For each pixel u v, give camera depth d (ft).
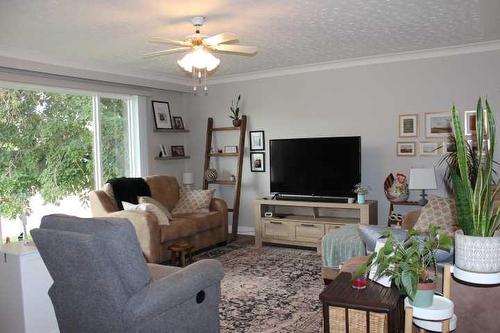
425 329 6.28
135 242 6.95
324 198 18.47
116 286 6.76
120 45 14.14
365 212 16.51
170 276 7.68
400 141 17.31
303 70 19.22
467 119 15.99
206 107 22.21
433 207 12.82
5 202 15.11
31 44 13.66
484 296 6.71
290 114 19.80
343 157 17.71
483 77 15.66
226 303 11.71
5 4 9.82
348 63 18.04
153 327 7.23
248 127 21.01
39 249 7.25
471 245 5.92
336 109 18.65
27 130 15.87
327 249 11.98
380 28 12.81
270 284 13.29
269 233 18.51
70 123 17.42
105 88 18.11
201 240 17.58
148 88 20.26
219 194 22.26
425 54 16.53
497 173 15.28
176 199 19.43
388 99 17.48
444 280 6.68
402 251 6.48
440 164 16.53
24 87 15.53
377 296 6.82
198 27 12.03
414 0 10.36
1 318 9.44
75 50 14.66
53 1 9.73
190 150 22.90
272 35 13.39
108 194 16.48
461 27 12.95
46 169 16.48
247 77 20.72
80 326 7.43
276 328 10.07
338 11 11.05
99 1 9.87
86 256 6.59
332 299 6.82
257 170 20.83
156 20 11.51
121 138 19.66
